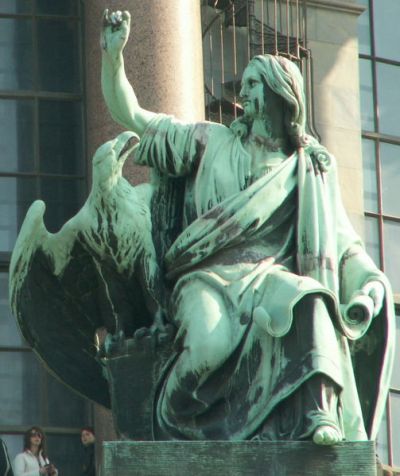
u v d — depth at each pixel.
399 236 47.28
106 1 43.03
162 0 38.66
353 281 23.00
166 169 23.27
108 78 23.36
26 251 23.20
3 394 42.97
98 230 22.97
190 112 38.25
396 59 48.28
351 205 46.66
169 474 21.78
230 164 23.11
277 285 22.31
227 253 22.73
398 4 48.62
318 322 22.11
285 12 45.75
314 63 46.91
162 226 23.28
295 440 21.83
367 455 21.73
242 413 22.14
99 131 42.25
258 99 23.19
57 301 23.48
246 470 21.75
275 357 22.14
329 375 21.94
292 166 23.06
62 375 23.55
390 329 22.98
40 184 44.53
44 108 44.97
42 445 36.31
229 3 44.69
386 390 23.00
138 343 22.94
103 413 40.44
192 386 22.33
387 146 47.72
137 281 23.17
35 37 45.38
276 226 22.88
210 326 22.30
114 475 21.80
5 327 43.47
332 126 46.88
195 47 38.97
